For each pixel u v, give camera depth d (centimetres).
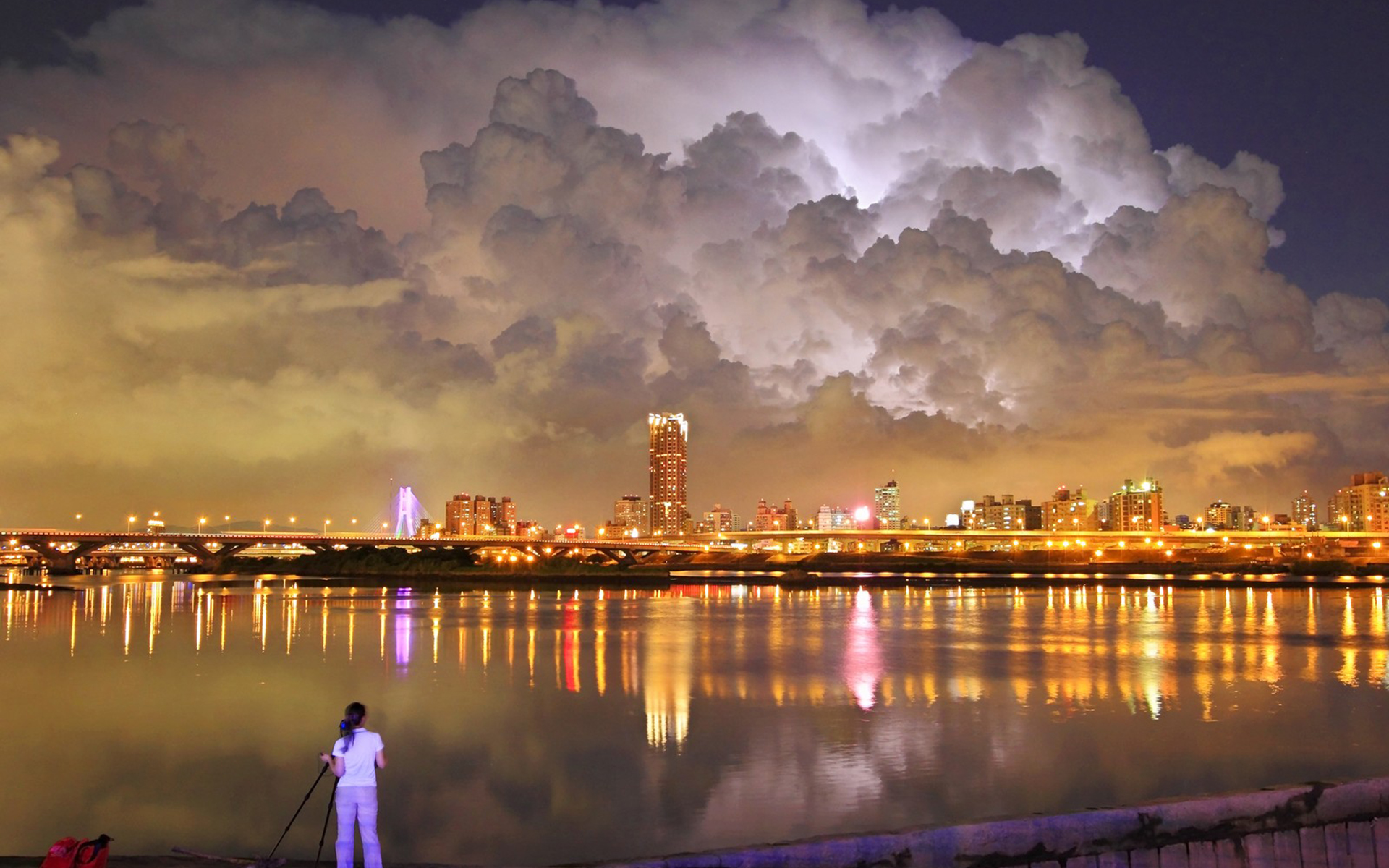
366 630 11388
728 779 4066
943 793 3819
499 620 13112
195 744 4812
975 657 8519
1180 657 8475
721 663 8112
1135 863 1884
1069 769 4206
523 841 3306
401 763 4391
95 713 5675
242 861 2278
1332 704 5866
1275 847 1948
